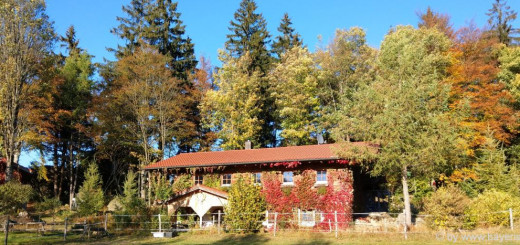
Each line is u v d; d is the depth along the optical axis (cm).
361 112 2303
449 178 2991
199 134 4566
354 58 4147
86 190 2939
